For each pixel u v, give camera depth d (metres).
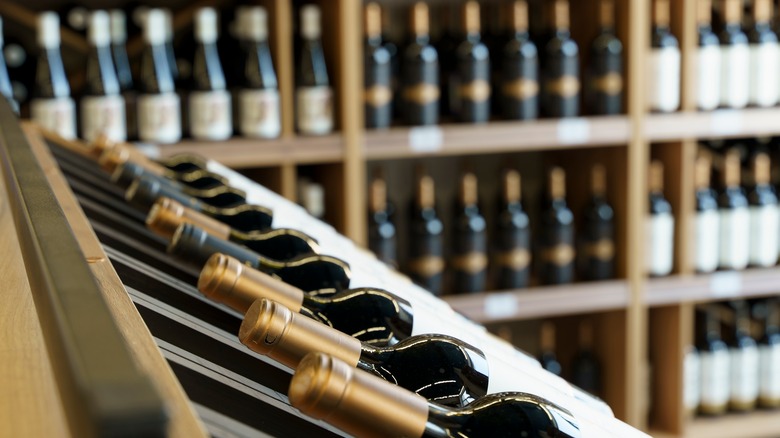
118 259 0.65
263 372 0.50
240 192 1.05
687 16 2.38
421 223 2.40
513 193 2.45
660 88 2.39
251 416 0.44
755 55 2.47
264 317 0.42
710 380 2.64
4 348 0.45
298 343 0.43
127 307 0.39
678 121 2.39
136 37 2.28
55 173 0.74
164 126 2.05
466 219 2.41
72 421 0.21
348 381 0.36
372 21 2.24
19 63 2.19
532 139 2.29
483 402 0.46
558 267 2.44
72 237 0.36
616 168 2.46
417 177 2.44
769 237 2.56
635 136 2.37
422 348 0.52
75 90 2.22
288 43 2.12
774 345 2.68
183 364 0.47
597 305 2.42
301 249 0.82
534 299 2.38
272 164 2.19
